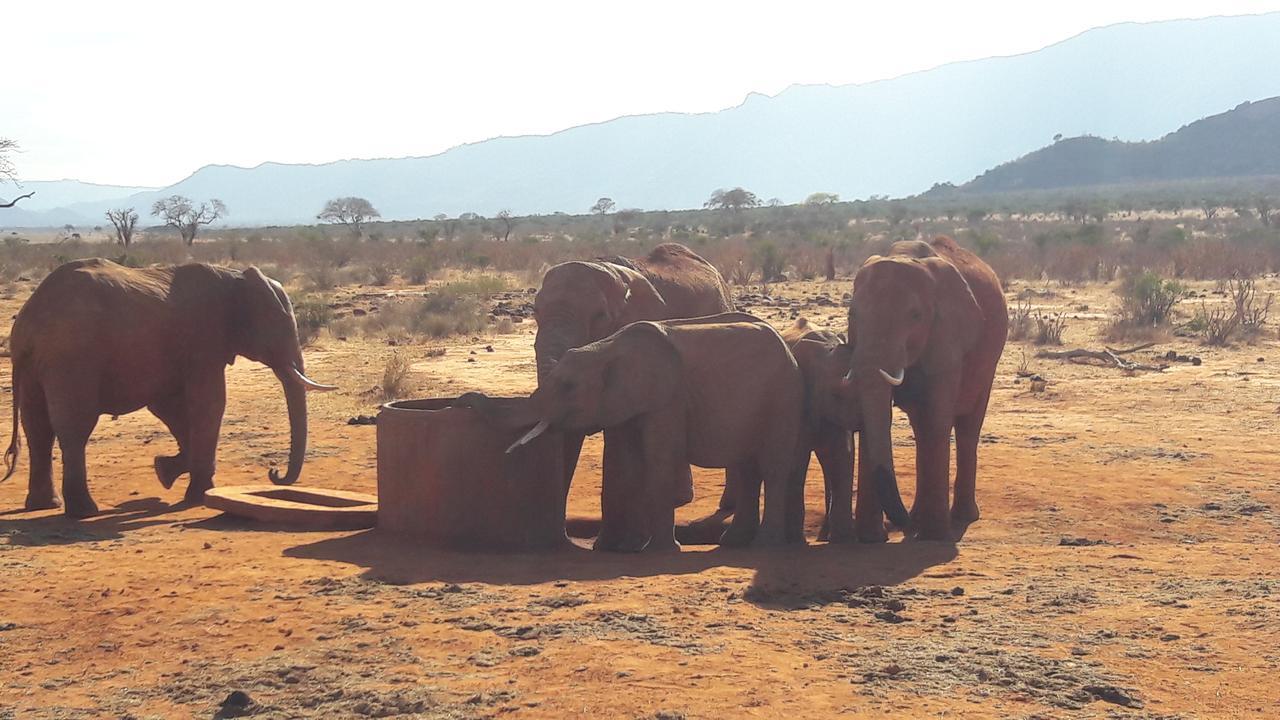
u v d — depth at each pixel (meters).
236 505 10.66
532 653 6.44
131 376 11.27
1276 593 7.58
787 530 10.25
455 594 7.73
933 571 8.52
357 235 96.06
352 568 8.52
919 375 10.33
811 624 7.02
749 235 88.06
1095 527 10.75
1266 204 93.19
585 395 9.03
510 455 9.35
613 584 7.97
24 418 11.25
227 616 7.23
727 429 9.53
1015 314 27.72
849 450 10.21
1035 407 17.95
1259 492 11.91
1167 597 7.56
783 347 9.82
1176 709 5.52
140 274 11.62
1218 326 25.38
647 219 135.12
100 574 8.30
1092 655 6.34
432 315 29.20
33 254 61.97
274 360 12.20
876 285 9.77
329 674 6.16
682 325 9.69
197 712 5.68
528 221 152.12
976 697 5.71
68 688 6.05
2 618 7.24
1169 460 13.65
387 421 9.73
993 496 12.04
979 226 99.38
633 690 5.82
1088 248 51.06
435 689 5.88
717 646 6.54
